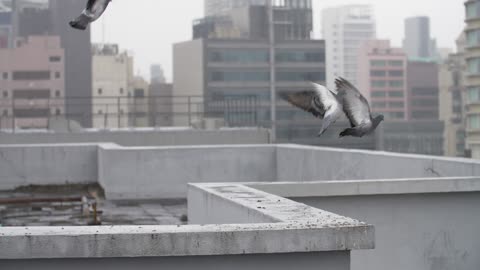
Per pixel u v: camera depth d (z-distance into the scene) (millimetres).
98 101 154875
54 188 24000
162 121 98500
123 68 160125
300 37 139625
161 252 7230
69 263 7270
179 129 37875
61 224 17625
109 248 7176
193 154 21875
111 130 36906
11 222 18000
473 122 99625
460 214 12094
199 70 134875
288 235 7398
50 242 7129
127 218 18438
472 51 100250
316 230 7453
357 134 6254
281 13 138500
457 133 178250
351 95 6316
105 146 23172
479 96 99562
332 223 7680
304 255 7551
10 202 19594
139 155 21609
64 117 46062
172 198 21734
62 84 152125
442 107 189625
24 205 20422
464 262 12078
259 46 133500
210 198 10836
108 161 21531
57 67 152000
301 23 139625
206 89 132875
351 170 17672
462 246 12086
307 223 7688
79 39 154750
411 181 11781
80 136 34156
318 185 11586
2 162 23844
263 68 133125
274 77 133250
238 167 22156
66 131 36031
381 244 11836
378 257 11836
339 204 11727
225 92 133125
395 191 11711
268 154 22422
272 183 11656
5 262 7219
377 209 11812
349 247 7516
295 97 6348
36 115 146500
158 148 21703
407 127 161750
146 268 7348
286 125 127500
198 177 21938
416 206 11953
